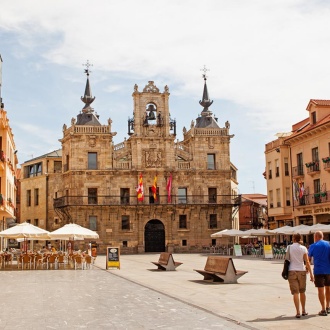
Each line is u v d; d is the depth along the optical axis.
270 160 72.81
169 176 82.12
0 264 48.53
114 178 80.75
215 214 83.38
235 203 83.56
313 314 16.72
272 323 15.18
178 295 22.56
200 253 78.44
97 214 79.56
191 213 82.38
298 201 63.12
